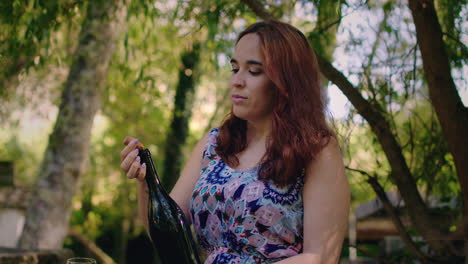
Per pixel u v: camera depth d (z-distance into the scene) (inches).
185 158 327.9
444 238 102.7
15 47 124.4
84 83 252.4
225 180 61.3
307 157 59.2
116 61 225.3
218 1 117.1
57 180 264.7
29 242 263.0
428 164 115.2
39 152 686.5
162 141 400.8
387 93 109.7
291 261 56.1
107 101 340.5
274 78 60.8
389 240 235.3
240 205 58.9
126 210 616.7
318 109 62.7
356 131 109.0
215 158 65.4
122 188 591.8
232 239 59.7
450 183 120.4
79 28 230.7
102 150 542.0
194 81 323.3
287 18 121.8
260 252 58.4
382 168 113.4
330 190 58.9
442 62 93.6
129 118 383.6
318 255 56.9
